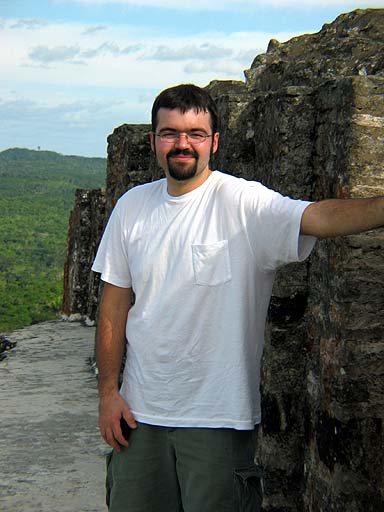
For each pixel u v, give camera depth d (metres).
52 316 40.72
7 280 68.62
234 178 2.50
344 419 2.87
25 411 6.06
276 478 3.38
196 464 2.42
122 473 2.54
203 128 2.45
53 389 6.90
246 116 3.84
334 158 3.02
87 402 6.37
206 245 2.41
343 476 2.88
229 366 2.40
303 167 3.32
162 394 2.45
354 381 2.87
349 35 4.52
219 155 3.99
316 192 3.29
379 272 2.86
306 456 3.31
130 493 2.54
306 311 3.37
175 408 2.44
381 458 2.89
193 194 2.48
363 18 4.58
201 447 2.41
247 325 2.42
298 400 3.38
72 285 12.05
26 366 8.10
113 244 2.64
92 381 7.25
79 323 11.66
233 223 2.40
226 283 2.40
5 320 38.88
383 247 2.85
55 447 5.07
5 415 5.93
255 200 2.39
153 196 2.59
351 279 2.86
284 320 3.38
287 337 3.38
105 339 2.66
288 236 2.31
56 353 8.94
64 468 4.64
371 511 2.89
